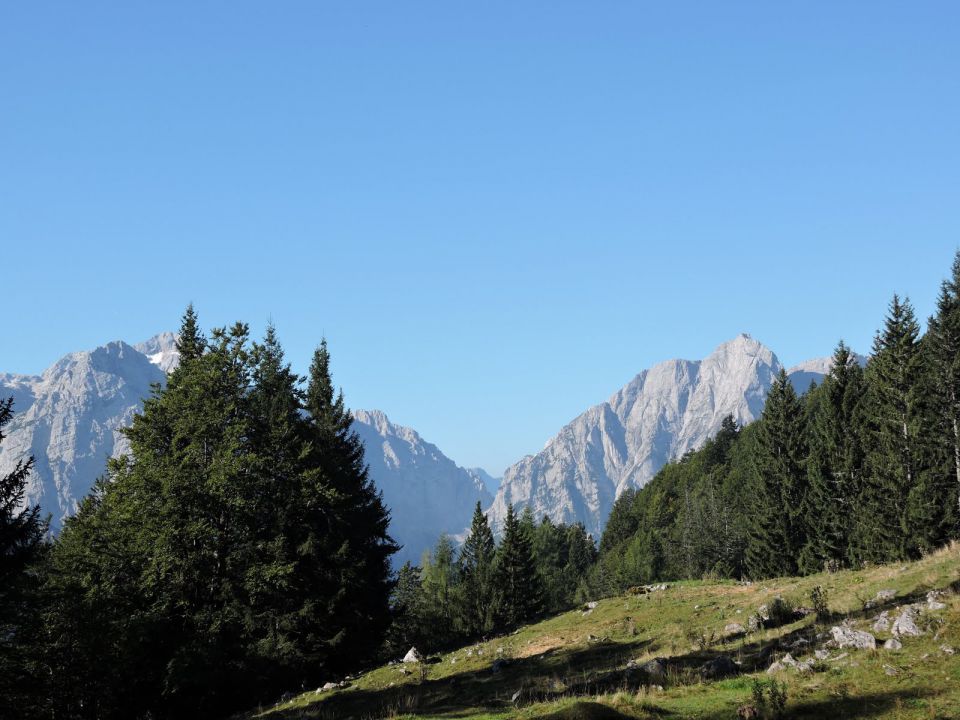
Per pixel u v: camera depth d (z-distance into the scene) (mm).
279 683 37656
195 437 38406
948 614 17672
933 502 49312
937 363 52938
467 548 97875
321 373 54531
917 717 12531
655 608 38000
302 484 42000
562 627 40344
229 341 42781
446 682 27766
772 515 71312
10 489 25266
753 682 16531
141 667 31219
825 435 66688
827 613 23062
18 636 25844
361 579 43000
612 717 14211
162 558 34250
